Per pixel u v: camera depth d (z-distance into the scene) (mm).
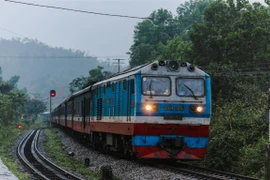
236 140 26328
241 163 23906
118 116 27031
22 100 93500
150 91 23516
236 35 47781
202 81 24219
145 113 23375
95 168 27422
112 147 30906
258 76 45094
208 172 22641
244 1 54094
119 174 23844
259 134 26516
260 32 46625
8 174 18625
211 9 54719
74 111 51188
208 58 51219
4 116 73438
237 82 37656
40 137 62281
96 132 36344
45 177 21688
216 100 36219
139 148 23438
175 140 23453
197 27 53469
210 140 26875
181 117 23688
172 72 23953
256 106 31547
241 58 48281
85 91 39750
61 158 33781
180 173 21672
